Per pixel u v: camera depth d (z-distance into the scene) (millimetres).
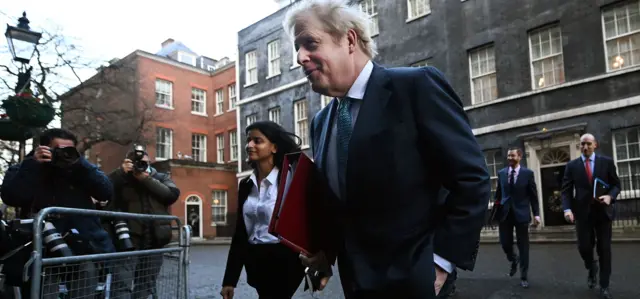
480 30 15047
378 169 1324
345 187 1415
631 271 6133
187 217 23422
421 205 1321
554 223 13023
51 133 3125
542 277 6020
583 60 12750
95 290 2725
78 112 20734
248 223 2848
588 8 12742
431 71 1388
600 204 4691
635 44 11969
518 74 14062
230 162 28156
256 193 2869
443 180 1317
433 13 16375
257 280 2777
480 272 6645
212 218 24562
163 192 3725
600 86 12367
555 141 13023
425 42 16531
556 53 13398
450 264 1254
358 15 1468
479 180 1252
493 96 14758
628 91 11867
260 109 23453
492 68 14844
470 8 15352
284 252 2678
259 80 23656
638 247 8953
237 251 2918
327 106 1785
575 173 4934
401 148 1326
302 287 6133
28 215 2939
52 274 2418
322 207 1530
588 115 12477
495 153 14469
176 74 28266
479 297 4930
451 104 1340
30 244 2504
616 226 11328
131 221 3576
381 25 17953
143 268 3168
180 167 23359
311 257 1604
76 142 3244
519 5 14164
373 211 1333
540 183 13383
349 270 1365
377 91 1393
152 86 27000
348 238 1392
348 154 1371
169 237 3750
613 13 12398
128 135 22172
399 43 17312
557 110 13133
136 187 3678
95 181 3014
